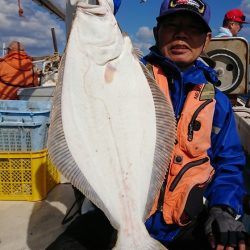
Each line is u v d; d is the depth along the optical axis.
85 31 0.80
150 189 0.85
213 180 1.06
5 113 1.62
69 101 0.81
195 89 1.00
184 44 1.00
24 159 1.62
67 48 0.80
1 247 1.30
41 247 1.31
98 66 0.81
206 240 1.00
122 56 0.82
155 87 0.84
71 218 1.45
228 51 1.76
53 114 0.80
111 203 0.81
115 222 0.80
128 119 0.83
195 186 0.94
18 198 1.65
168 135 0.85
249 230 1.16
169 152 0.86
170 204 0.95
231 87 1.79
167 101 0.85
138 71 0.83
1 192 1.66
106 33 0.80
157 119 0.85
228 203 0.99
